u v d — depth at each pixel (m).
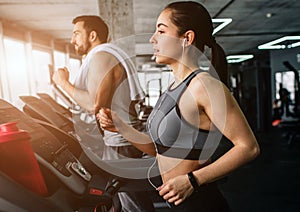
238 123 0.78
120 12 3.46
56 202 0.69
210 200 0.90
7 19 5.08
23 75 5.85
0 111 0.89
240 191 3.09
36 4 4.42
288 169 3.83
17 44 5.66
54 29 6.12
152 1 4.56
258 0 4.75
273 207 2.64
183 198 0.79
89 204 0.79
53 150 0.84
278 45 8.70
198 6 0.88
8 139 0.58
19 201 0.60
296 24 6.55
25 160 0.61
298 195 2.89
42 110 1.28
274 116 6.96
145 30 6.48
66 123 1.31
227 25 6.52
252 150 0.78
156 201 1.23
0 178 0.59
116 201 1.20
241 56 10.31
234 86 8.83
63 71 1.46
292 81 7.93
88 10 4.86
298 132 5.27
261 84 7.32
